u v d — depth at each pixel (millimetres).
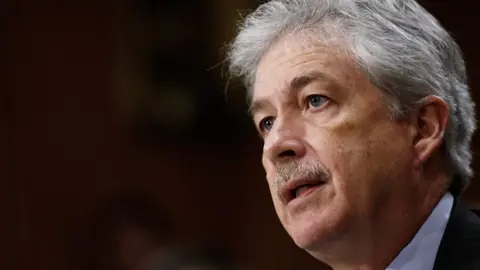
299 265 10711
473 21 8586
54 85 10641
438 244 3420
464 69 3678
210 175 10875
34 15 10609
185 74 10648
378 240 3445
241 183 10898
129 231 9117
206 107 10664
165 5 10641
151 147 10734
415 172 3438
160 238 9125
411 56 3422
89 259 10133
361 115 3393
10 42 10555
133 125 10680
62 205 10570
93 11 10680
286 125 3496
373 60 3389
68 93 10641
